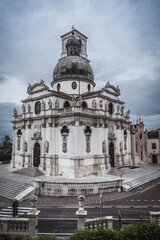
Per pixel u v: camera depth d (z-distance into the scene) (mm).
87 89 46781
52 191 27312
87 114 36938
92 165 37781
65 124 37031
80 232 10953
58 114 38219
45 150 38844
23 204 24109
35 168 39969
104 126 40688
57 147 38125
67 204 23594
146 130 62750
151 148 63438
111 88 45625
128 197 26391
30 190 27422
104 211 20844
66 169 35938
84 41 62344
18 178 34156
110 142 43438
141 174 40125
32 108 43719
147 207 22172
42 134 39938
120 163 44594
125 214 19562
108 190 28781
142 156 59188
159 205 22922
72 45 49781
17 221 13727
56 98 39750
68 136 36438
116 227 16391
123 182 30094
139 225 11195
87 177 34594
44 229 16578
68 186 27266
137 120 59094
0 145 79312
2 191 29000
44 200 25266
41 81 41719
